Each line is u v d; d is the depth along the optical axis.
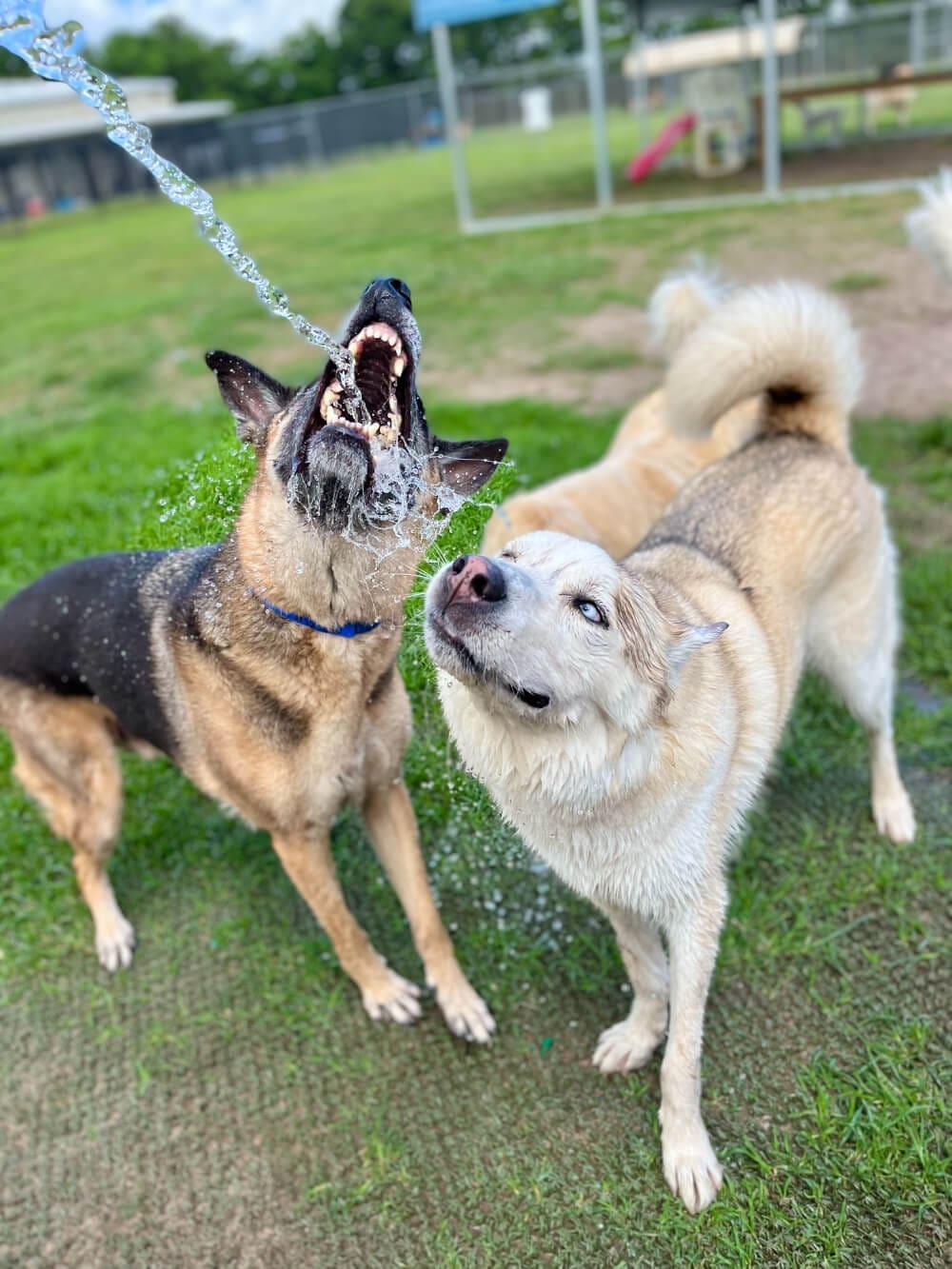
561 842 1.13
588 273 5.45
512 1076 1.32
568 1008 1.40
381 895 1.64
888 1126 1.17
